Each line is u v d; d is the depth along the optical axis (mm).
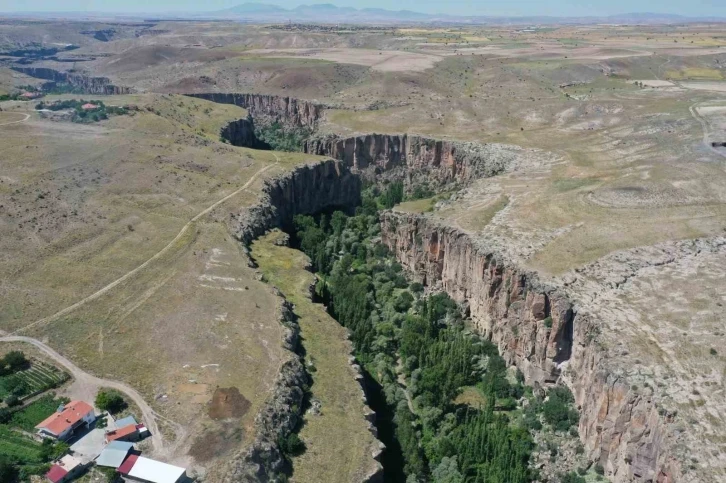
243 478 74875
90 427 82750
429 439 101812
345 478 80062
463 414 106938
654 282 108312
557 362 105562
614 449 86375
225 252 132875
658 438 78438
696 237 122938
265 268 134750
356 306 128500
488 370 116250
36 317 105062
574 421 97812
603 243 122625
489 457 93875
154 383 90875
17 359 92438
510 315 115688
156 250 131000
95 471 75312
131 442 79375
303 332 111812
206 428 82500
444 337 125562
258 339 102875
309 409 92062
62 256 124875
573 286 107875
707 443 74750
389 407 107938
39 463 75938
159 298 113188
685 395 81562
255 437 81062
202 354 97938
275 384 91500
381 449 86000
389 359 121812
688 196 141125
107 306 109750
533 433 99562
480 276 126312
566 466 91688
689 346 90625
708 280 107438
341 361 105188
